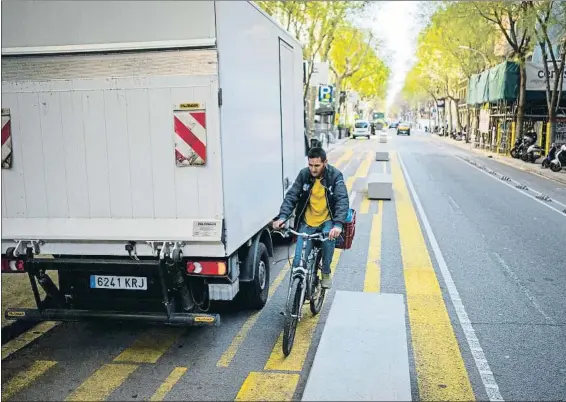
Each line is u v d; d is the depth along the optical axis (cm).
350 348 426
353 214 627
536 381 486
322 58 3369
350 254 931
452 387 473
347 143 4862
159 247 510
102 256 536
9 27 515
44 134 525
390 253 937
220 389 471
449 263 875
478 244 1002
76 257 545
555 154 2266
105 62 508
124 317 536
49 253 530
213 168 502
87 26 505
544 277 801
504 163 2731
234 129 538
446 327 610
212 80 493
